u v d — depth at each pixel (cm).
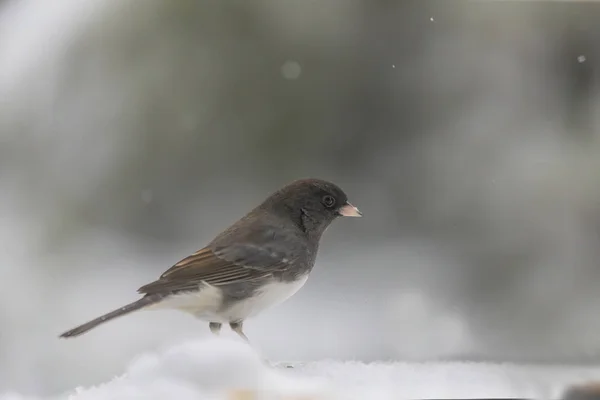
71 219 1300
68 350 1124
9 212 1289
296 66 1344
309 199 791
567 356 1145
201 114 1330
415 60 1382
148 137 1321
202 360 527
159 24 1312
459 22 1392
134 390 519
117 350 1110
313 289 1245
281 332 1141
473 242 1320
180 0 1305
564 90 1397
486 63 1394
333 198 796
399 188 1362
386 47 1373
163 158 1330
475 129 1380
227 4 1312
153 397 507
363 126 1373
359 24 1362
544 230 1303
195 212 1337
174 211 1334
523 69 1402
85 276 1235
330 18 1346
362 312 1195
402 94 1378
